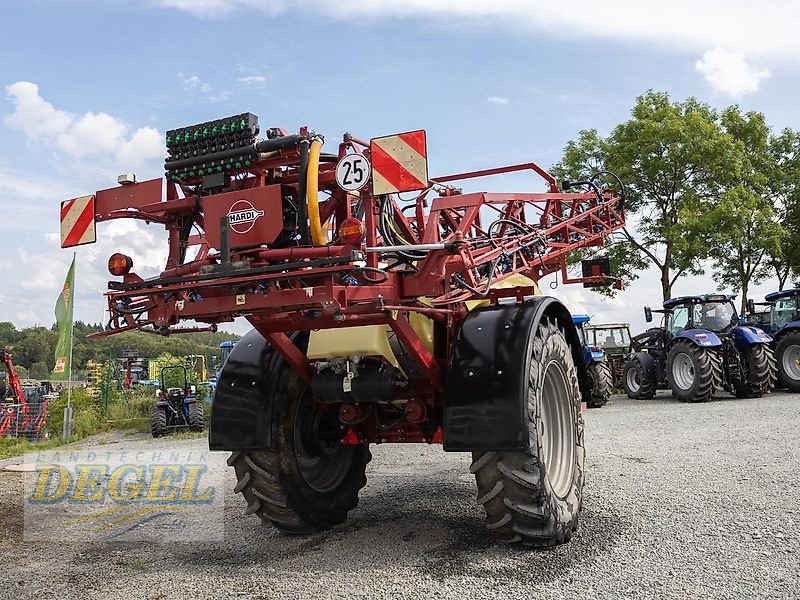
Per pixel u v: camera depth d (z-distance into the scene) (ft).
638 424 31.68
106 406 59.06
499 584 11.36
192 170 12.51
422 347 13.38
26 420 52.90
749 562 11.94
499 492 12.68
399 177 11.21
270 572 12.63
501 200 15.66
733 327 44.60
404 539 14.40
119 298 12.56
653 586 11.03
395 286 12.74
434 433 15.21
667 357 45.62
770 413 32.48
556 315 15.26
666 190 63.26
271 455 14.53
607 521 14.87
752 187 65.16
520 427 12.18
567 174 64.54
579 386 16.90
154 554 14.30
